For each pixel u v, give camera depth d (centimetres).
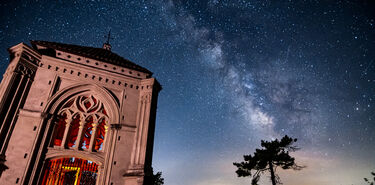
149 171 1638
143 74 2106
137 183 1506
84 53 1952
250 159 2478
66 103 1722
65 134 1612
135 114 1856
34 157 1450
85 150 1614
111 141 1675
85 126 1719
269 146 2402
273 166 2455
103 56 2141
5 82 1547
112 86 1906
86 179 1675
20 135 1470
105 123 1830
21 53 1656
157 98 2069
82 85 1809
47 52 1856
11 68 1617
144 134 1744
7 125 1455
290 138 2398
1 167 1341
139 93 1975
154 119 1944
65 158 1588
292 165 2366
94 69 1906
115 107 1820
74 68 1852
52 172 1504
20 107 1552
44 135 1538
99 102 1825
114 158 1616
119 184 1538
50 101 1655
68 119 1678
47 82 1716
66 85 1772
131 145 1705
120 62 2120
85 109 1769
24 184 1351
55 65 1798
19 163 1393
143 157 1639
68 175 1741
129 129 1759
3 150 1387
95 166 1662
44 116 1577
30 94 1625
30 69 1683
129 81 1988
